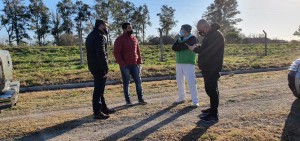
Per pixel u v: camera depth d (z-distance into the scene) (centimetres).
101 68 632
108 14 4841
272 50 2984
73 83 1222
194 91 756
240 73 1538
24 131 591
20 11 5625
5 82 782
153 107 761
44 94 1003
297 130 580
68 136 566
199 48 611
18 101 893
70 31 5769
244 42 4997
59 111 759
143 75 1386
